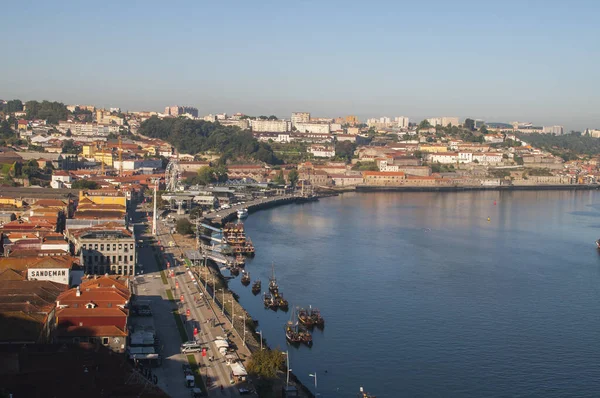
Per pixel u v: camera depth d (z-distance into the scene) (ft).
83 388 509.76
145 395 522.47
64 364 545.85
